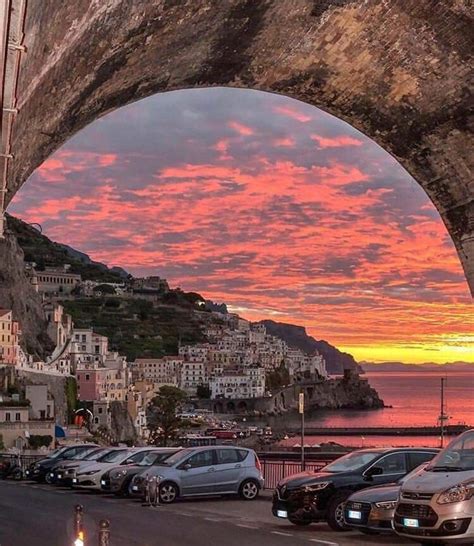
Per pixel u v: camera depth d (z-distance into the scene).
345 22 14.66
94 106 14.05
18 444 83.44
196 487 23.53
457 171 17.67
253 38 14.63
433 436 187.00
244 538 16.20
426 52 15.27
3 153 7.45
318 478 17.59
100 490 28.23
